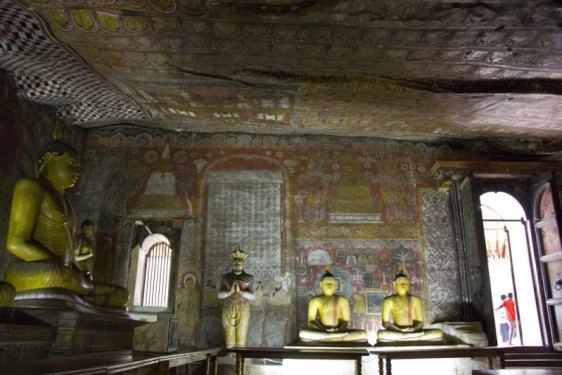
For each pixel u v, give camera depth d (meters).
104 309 6.78
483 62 6.41
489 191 10.23
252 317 9.36
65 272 5.92
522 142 10.50
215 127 10.20
